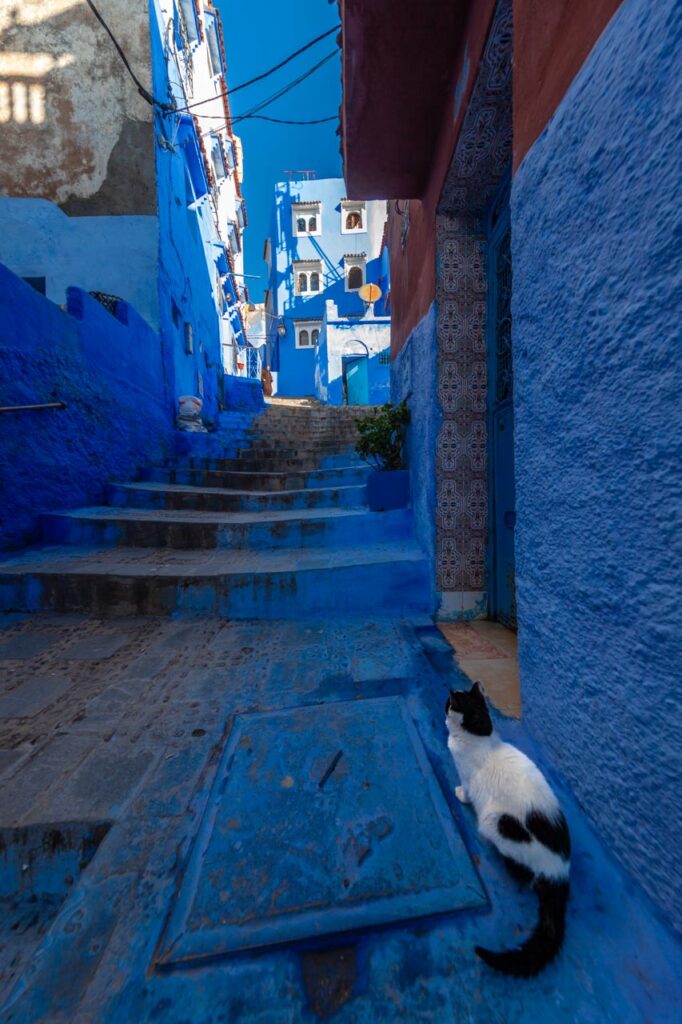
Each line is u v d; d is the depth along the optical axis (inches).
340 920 43.7
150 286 264.4
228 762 67.2
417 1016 36.5
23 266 256.5
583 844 50.4
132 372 233.0
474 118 97.9
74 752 70.2
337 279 843.4
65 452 180.4
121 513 183.5
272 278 934.4
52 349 171.9
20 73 250.2
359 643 111.3
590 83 46.8
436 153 128.1
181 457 266.2
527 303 62.3
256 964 40.4
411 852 51.1
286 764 66.5
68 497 183.0
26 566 138.3
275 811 57.6
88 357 194.1
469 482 135.0
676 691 39.4
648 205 39.6
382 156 133.1
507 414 121.4
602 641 48.8
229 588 130.0
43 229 256.4
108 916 44.8
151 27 254.2
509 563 123.3
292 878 48.2
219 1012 37.1
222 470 259.4
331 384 613.0
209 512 197.6
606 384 46.1
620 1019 35.5
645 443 41.3
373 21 95.6
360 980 39.1
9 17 248.1
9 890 56.0
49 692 88.7
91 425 196.5
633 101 40.8
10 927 52.7
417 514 156.7
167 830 55.3
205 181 372.5
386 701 83.9
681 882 39.6
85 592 130.9
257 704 84.0
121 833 54.7
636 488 42.8
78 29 248.8
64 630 120.2
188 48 349.1
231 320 630.5
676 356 37.5
